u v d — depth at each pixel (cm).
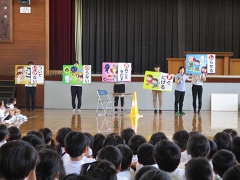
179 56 1580
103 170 192
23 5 1277
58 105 1255
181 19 1572
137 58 1592
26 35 1281
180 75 1066
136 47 1584
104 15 1569
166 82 1047
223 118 969
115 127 768
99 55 1568
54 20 1394
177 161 263
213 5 1568
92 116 1015
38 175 221
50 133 417
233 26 1570
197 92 1112
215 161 260
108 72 1052
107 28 1573
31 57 1284
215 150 337
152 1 1573
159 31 1579
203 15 1571
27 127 766
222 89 1223
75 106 1149
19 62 1284
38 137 340
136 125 805
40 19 1279
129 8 1573
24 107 1263
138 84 1239
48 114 1067
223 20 1572
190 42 1579
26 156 168
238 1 1566
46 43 1280
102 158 269
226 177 189
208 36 1578
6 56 1284
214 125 810
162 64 1591
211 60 1062
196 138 314
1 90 1250
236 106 1206
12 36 1277
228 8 1566
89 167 202
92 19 1554
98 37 1562
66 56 1410
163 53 1588
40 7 1279
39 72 1127
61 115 1038
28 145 174
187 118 965
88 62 1566
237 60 1283
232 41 1574
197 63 1065
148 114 1082
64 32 1403
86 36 1559
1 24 1268
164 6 1577
